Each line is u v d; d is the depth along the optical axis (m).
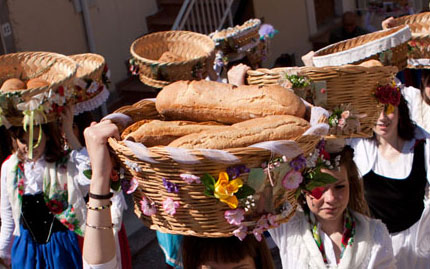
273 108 2.13
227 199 1.87
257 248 2.31
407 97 4.43
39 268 3.91
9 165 3.92
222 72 5.18
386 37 3.31
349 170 3.07
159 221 2.04
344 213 3.12
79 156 3.80
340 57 3.34
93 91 4.17
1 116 3.61
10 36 7.20
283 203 2.00
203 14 8.71
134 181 2.01
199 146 1.93
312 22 10.66
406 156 3.88
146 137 2.06
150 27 9.26
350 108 2.76
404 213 3.88
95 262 2.06
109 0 8.56
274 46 10.02
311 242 3.12
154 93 8.42
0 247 4.05
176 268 4.09
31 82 3.89
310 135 1.93
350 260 3.04
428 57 4.13
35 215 3.88
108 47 8.58
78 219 3.81
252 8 9.53
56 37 7.83
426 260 3.88
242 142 1.95
